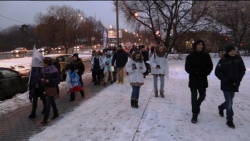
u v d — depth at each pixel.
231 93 5.37
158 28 28.52
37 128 5.86
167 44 28.22
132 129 5.34
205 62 5.46
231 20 33.69
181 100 7.88
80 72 8.86
